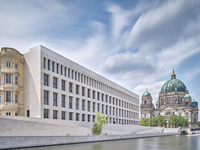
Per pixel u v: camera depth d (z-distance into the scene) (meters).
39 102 50.59
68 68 63.25
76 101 65.88
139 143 49.22
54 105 56.53
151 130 109.19
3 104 48.34
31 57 54.03
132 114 111.06
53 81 57.19
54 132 44.03
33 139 35.09
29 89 53.00
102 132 63.53
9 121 35.44
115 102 90.94
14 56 51.38
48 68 55.72
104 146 39.78
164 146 42.88
